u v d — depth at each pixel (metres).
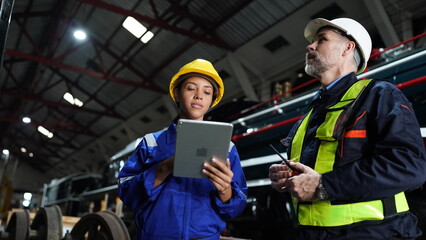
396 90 1.67
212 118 4.98
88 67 18.17
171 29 12.11
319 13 10.10
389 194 1.49
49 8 15.45
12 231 4.36
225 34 12.66
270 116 4.03
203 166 1.53
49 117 25.72
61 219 4.02
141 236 1.70
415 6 8.65
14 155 33.91
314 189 1.55
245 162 3.93
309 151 1.77
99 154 26.95
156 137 1.88
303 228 1.73
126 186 1.78
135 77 17.31
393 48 3.76
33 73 20.64
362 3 9.21
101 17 14.96
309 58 2.04
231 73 13.59
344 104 1.73
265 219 3.63
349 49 1.99
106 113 20.55
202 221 1.69
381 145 1.55
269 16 11.09
